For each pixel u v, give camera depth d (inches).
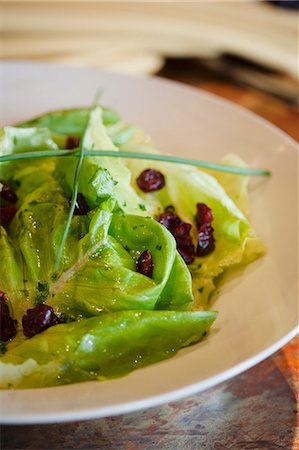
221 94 23.1
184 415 12.4
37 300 12.5
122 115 18.6
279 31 24.1
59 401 10.2
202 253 14.4
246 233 14.4
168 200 15.2
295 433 12.2
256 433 12.2
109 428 12.0
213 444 11.9
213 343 11.7
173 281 12.9
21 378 11.3
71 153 13.7
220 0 24.9
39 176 14.6
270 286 13.3
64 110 16.8
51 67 19.4
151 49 23.5
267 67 24.0
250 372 13.3
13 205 14.5
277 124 21.6
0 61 19.4
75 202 13.0
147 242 13.1
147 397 10.3
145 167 15.4
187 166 15.5
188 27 23.6
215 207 14.8
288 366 13.6
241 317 12.6
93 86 19.2
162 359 11.8
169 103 18.7
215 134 17.7
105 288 12.3
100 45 23.1
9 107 18.7
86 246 12.7
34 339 11.7
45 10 22.8
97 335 11.6
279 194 15.5
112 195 13.4
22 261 13.1
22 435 11.7
